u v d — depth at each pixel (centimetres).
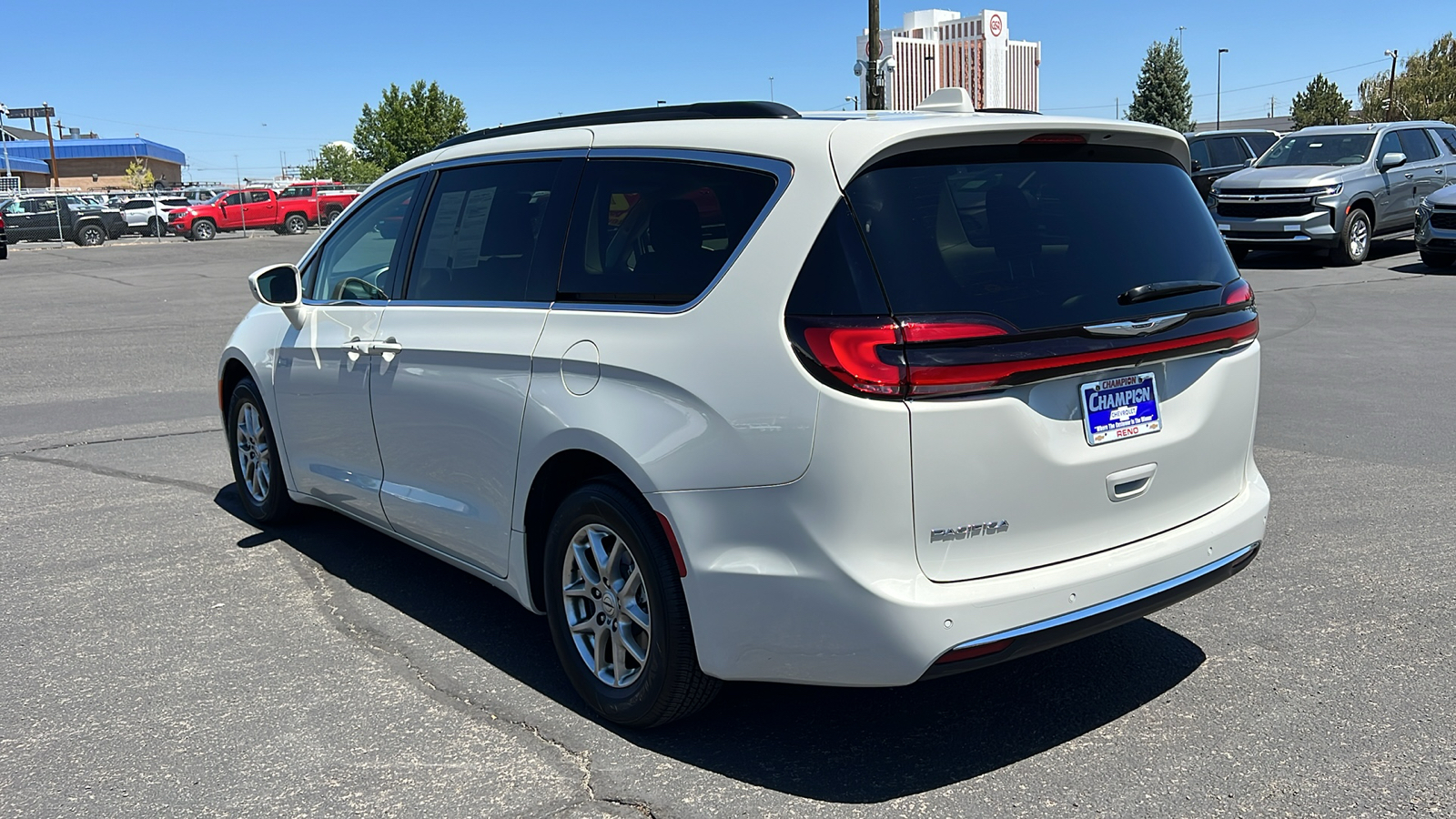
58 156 9581
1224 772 328
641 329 341
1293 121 9138
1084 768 332
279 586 501
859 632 299
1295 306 1385
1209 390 354
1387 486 618
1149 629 434
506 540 396
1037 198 326
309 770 341
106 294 2002
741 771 335
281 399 532
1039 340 307
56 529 588
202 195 4591
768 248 314
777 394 303
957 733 356
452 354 409
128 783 336
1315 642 418
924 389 293
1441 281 1586
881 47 3366
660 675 340
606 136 384
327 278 511
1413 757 333
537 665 416
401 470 454
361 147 7500
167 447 776
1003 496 307
